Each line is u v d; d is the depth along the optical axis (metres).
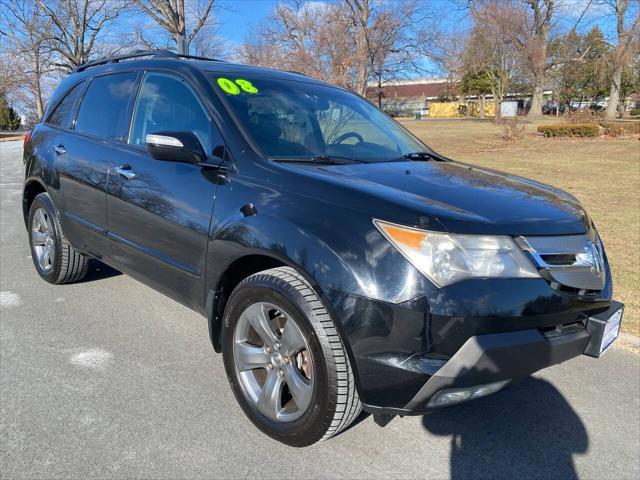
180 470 2.48
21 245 6.35
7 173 14.28
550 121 39.78
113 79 4.17
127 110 3.85
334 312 2.33
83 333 3.90
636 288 5.03
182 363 3.50
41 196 4.72
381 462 2.62
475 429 2.94
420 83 90.12
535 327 2.38
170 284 3.32
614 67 39.97
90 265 5.19
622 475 2.61
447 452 2.72
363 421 2.95
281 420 2.64
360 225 2.37
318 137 3.40
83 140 4.16
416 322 2.21
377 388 2.30
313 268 2.39
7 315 4.18
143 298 4.63
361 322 2.27
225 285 2.95
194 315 4.30
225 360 2.91
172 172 3.22
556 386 3.44
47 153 4.54
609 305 2.74
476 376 2.24
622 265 5.74
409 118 64.69
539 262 2.39
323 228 2.44
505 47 43.75
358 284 2.29
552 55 45.34
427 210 2.35
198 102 3.33
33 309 4.31
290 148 3.14
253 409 2.77
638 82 55.53
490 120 49.91
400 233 2.28
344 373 2.38
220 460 2.57
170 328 4.04
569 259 2.51
